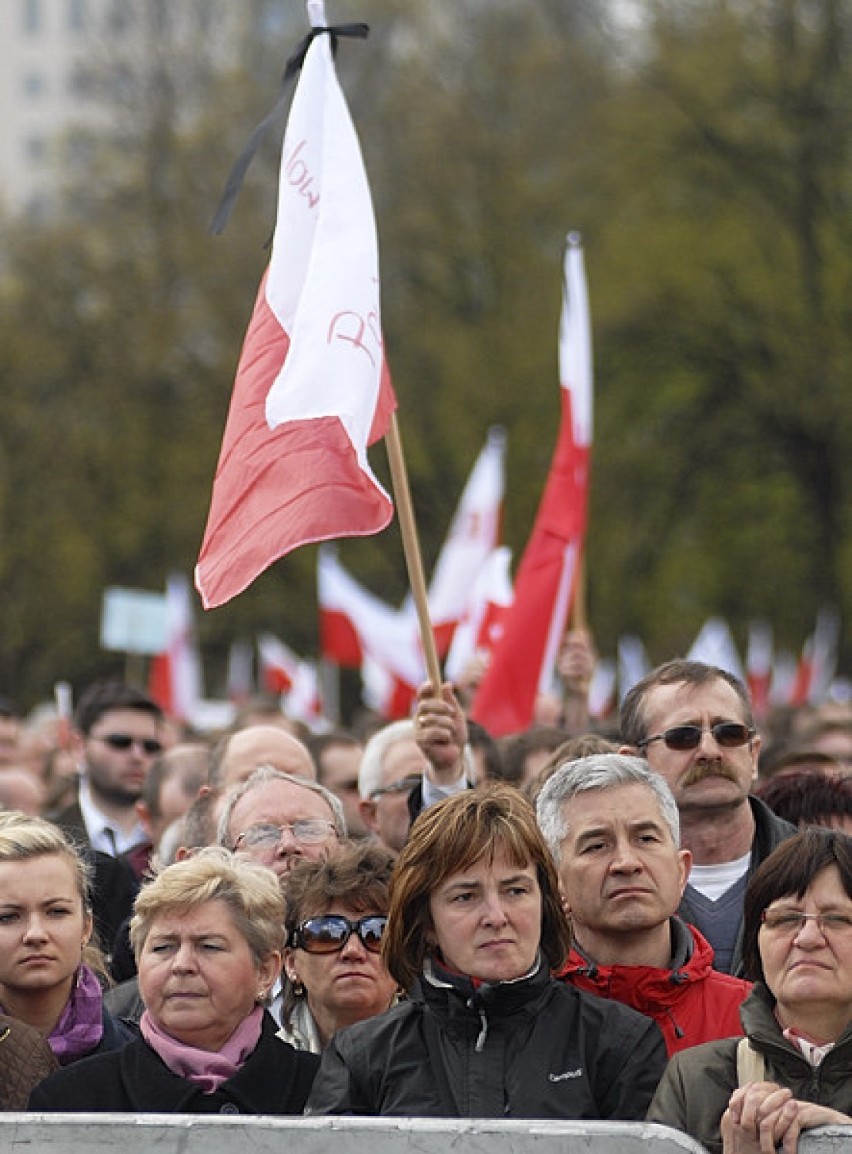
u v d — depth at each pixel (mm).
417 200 120750
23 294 125562
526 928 17734
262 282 23125
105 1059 18484
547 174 120000
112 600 63312
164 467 124312
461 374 117375
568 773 20078
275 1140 14391
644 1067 17766
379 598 122562
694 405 116000
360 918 20531
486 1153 14234
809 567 114438
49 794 41094
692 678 23141
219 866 18781
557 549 35500
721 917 22734
